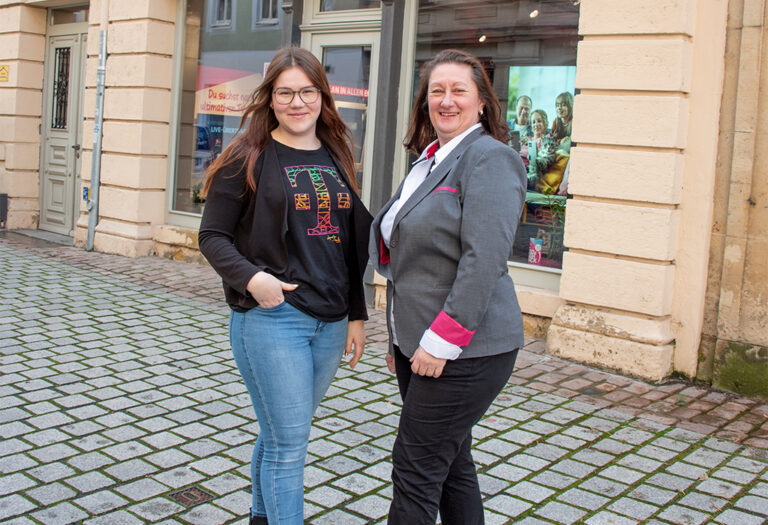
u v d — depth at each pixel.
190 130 9.09
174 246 9.02
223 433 4.02
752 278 4.91
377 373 5.14
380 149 6.94
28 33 10.96
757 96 4.85
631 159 5.16
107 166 9.39
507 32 6.28
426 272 2.38
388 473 3.61
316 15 7.72
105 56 9.30
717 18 4.92
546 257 6.12
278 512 2.56
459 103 2.43
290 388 2.53
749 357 4.94
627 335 5.21
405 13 6.87
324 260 2.62
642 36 5.10
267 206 2.53
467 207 2.26
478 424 4.27
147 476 3.48
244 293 2.50
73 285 7.55
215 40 8.81
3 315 6.27
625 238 5.21
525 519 3.20
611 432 4.22
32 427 3.99
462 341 2.24
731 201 4.98
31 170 11.23
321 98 2.65
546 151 6.10
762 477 3.69
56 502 3.19
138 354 5.38
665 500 3.41
